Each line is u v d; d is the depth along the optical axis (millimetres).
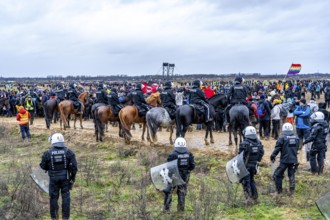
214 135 20375
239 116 14305
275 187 11039
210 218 8812
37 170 9781
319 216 9125
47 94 30984
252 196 10117
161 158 14688
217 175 12375
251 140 9969
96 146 18094
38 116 32031
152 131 16578
